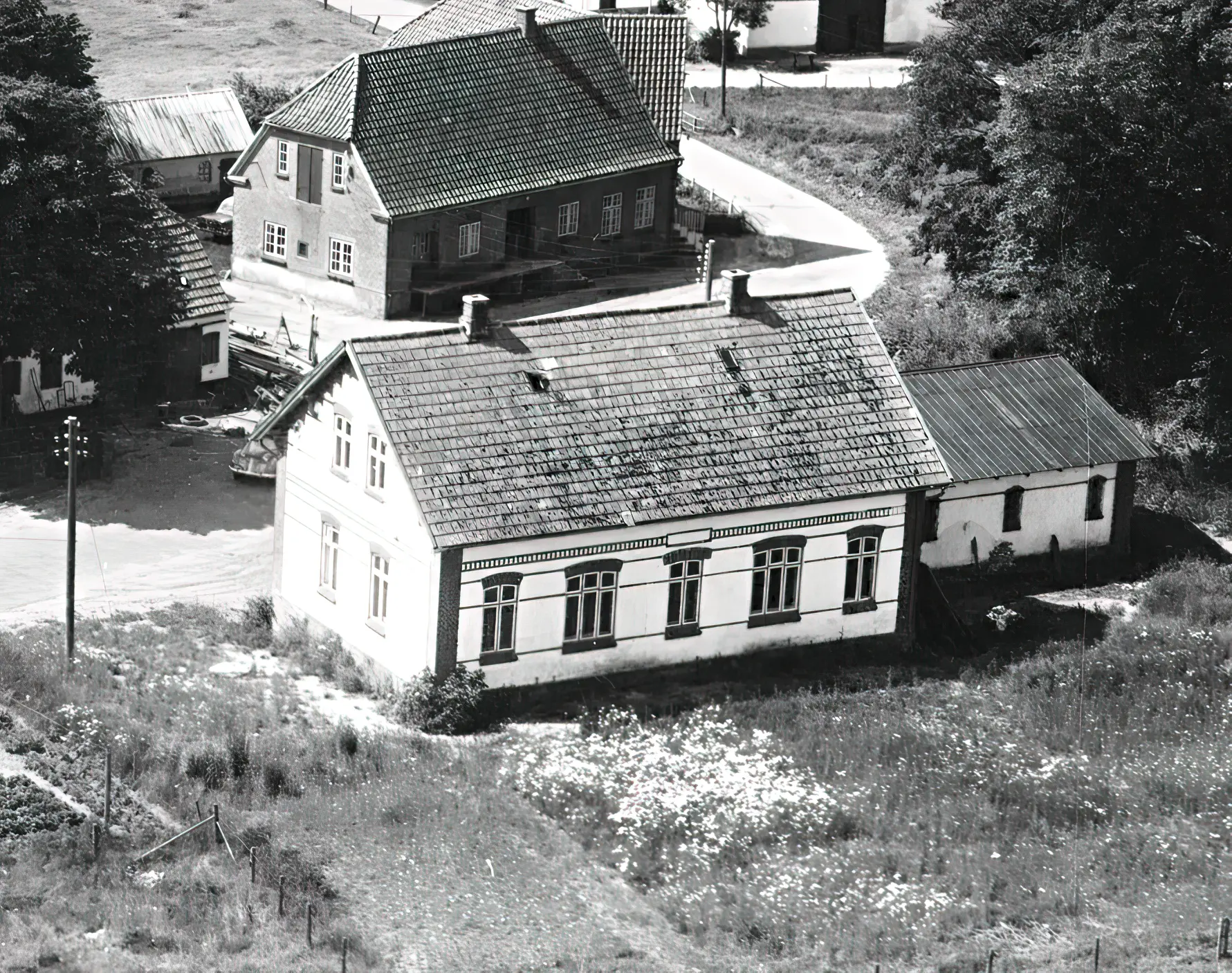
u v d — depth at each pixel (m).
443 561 51.84
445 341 55.06
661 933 42.94
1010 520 65.44
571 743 51.41
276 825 46.09
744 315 59.25
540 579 53.44
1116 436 66.88
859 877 45.25
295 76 119.50
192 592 61.03
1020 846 47.38
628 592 54.91
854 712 53.91
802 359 59.03
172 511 66.81
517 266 90.00
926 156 90.12
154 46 124.25
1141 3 83.75
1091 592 64.88
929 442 58.88
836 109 120.12
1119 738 53.56
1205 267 82.06
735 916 43.38
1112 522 67.19
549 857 45.84
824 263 94.56
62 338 68.06
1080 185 80.62
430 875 44.50
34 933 40.28
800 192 106.12
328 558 56.94
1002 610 60.66
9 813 44.94
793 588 57.47
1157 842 47.78
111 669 53.69
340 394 55.09
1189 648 58.88
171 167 99.12
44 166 67.12
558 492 53.66
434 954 41.16
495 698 53.12
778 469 56.59
